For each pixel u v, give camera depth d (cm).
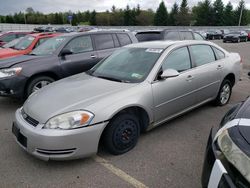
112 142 367
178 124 491
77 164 358
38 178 331
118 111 358
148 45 485
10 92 585
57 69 642
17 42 1041
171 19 8438
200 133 455
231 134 239
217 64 545
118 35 784
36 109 356
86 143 335
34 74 605
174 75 410
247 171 204
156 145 411
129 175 335
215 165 230
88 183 321
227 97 598
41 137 324
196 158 375
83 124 331
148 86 401
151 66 423
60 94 380
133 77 417
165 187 313
